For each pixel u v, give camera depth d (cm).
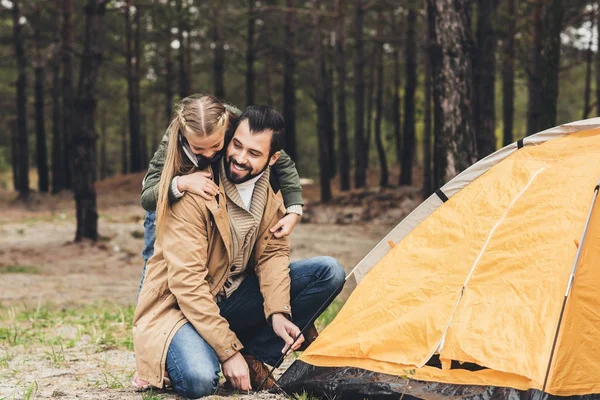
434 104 848
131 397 392
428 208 425
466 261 394
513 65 2236
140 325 388
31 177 5512
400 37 2833
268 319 398
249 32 2883
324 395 389
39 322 726
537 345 352
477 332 368
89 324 702
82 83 1575
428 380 367
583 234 367
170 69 3288
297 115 3853
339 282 416
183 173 386
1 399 393
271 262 402
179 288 378
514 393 346
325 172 2453
